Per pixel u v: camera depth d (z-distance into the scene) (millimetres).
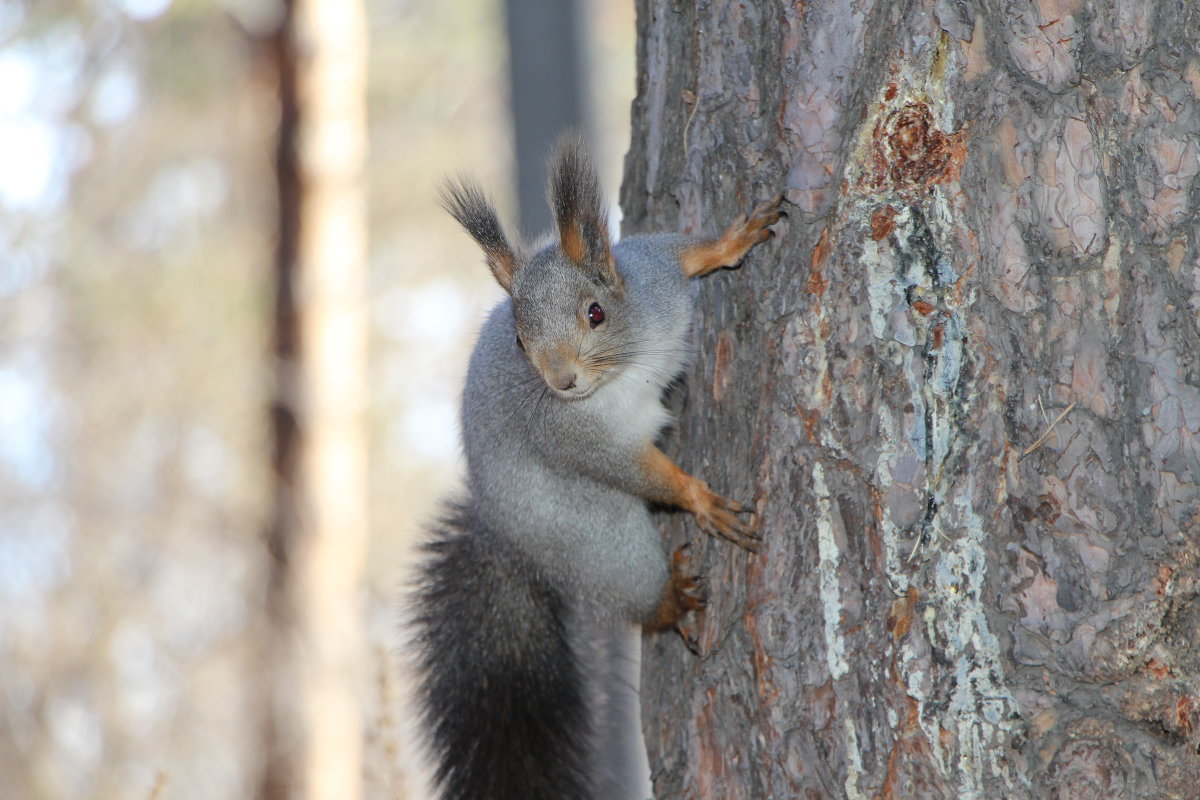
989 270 6551
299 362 23688
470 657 10070
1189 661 6285
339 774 22000
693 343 8391
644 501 8797
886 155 6738
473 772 9906
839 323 6812
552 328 8477
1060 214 6477
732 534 7430
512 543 9344
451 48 30781
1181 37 6426
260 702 22438
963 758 6391
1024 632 6398
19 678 23641
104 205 29438
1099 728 6305
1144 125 6438
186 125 29656
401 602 10359
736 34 7648
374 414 29469
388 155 31031
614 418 8445
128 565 26047
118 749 23422
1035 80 6512
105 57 28656
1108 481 6363
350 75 24344
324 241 23984
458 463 10484
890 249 6695
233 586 26062
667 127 8414
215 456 27516
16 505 26094
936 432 6578
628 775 10016
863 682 6652
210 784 23766
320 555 23203
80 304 28234
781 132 7246
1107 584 6324
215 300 28391
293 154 23938
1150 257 6422
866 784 6621
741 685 7262
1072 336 6449
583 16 15523
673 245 8117
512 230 10477
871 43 6840
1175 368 6367
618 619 8812
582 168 8836
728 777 7289
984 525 6492
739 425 7695
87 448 27219
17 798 22281
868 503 6703
